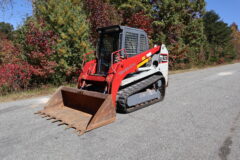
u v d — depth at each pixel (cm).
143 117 413
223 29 2625
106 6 1008
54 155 266
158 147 285
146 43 523
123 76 422
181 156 260
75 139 313
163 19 1396
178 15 1420
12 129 355
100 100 386
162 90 559
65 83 818
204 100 552
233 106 488
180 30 1455
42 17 786
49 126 366
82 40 792
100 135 326
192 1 1658
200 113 437
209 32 2631
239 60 2939
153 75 542
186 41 1722
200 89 711
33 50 719
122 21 1143
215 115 421
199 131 339
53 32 756
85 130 337
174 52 1414
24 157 262
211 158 254
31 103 538
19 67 688
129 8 1269
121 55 437
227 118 402
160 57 552
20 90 708
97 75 445
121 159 254
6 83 655
